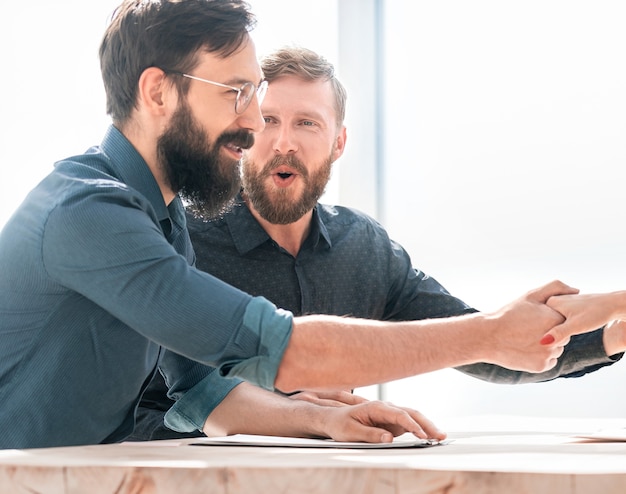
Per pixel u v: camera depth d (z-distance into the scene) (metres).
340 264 1.92
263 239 1.86
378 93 3.29
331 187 3.28
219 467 0.81
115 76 1.28
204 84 1.25
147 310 1.07
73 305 1.16
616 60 2.96
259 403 1.36
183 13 1.24
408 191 3.24
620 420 1.58
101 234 1.08
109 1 3.22
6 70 3.26
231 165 1.31
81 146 3.23
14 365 1.18
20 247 1.14
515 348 1.10
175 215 1.36
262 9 3.29
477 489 0.74
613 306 1.09
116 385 1.23
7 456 0.96
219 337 1.06
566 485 0.72
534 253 3.05
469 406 3.04
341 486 0.78
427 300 1.96
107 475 0.85
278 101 1.84
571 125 3.02
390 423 1.21
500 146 3.12
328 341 1.05
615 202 2.95
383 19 3.29
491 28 3.15
